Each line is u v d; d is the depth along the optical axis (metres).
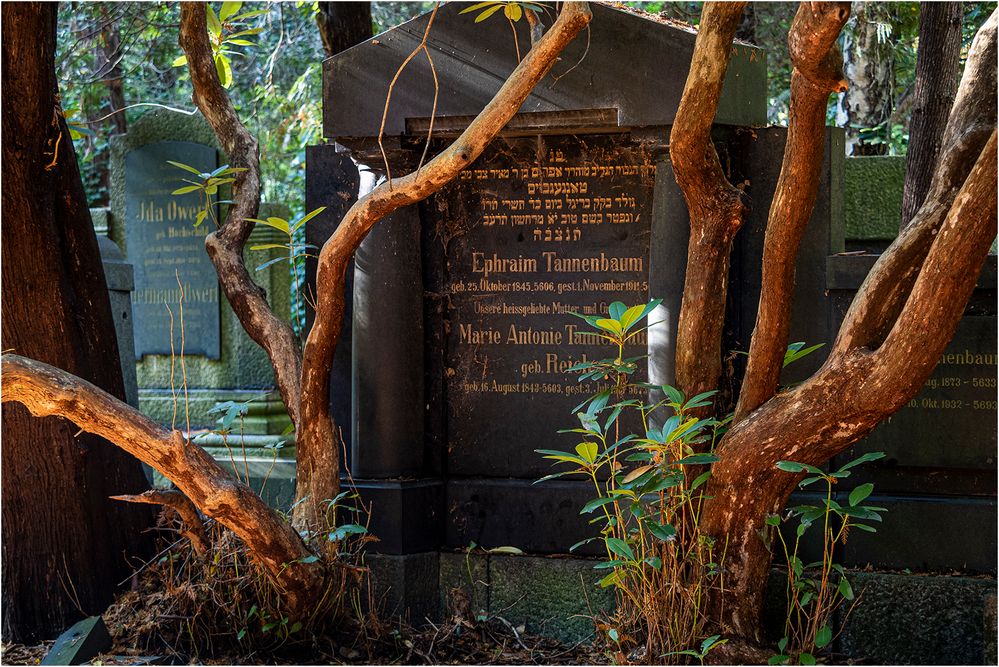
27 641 4.69
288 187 11.46
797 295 4.78
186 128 7.77
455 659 4.55
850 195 6.55
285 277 7.57
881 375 3.58
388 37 4.92
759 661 4.03
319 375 4.64
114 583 4.97
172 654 4.40
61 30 9.73
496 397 5.13
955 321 3.44
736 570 4.05
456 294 5.17
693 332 4.14
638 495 3.96
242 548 4.51
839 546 4.66
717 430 4.29
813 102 3.43
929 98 5.66
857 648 4.52
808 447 3.83
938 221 3.77
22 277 4.64
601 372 3.97
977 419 4.52
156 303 7.83
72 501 4.79
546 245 5.04
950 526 4.53
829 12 3.11
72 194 4.91
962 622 4.42
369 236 5.05
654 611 4.05
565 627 4.88
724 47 3.71
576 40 4.68
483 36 4.78
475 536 5.11
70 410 3.85
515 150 5.06
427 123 4.91
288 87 10.43
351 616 4.77
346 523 4.98
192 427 7.46
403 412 5.08
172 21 9.26
